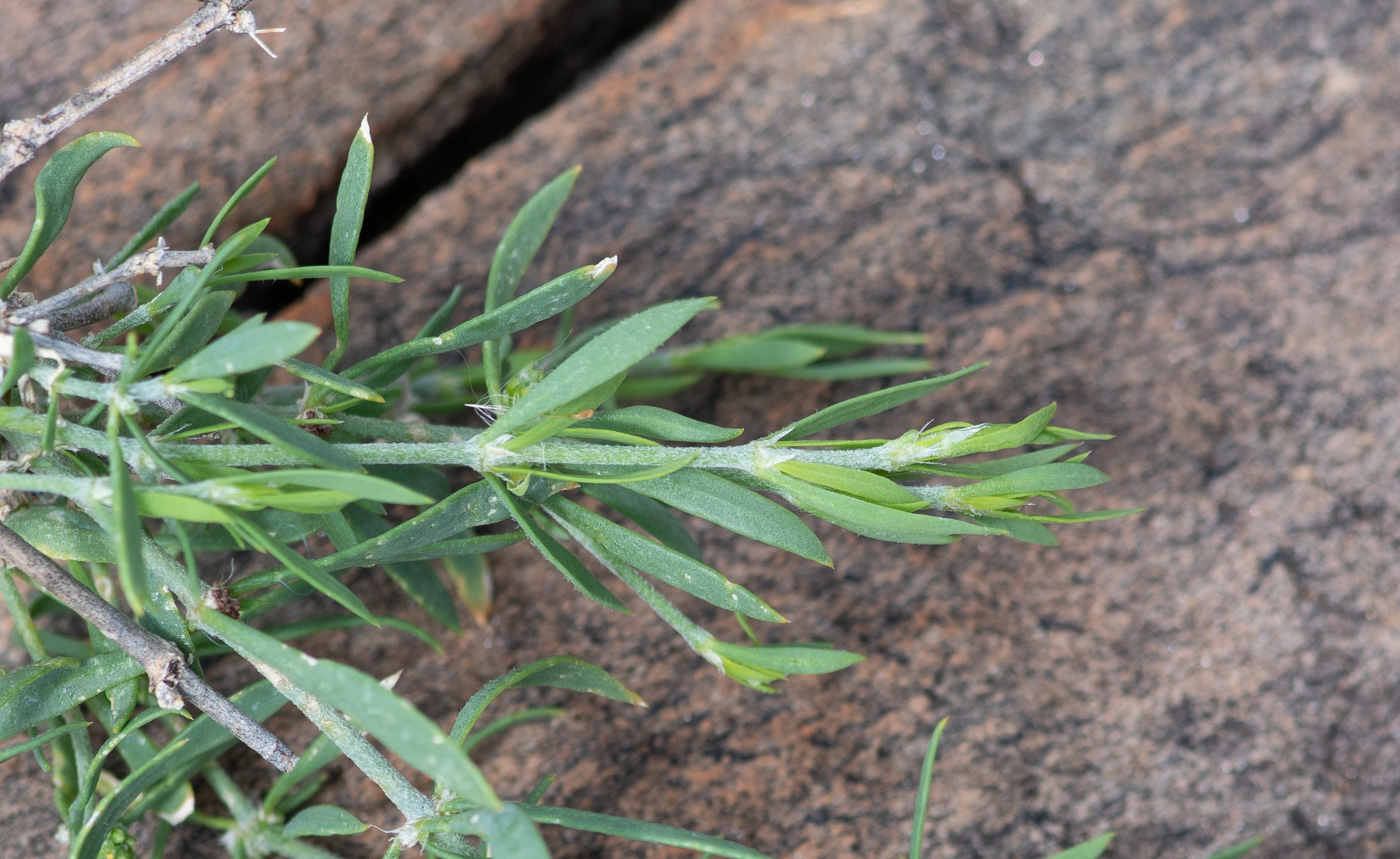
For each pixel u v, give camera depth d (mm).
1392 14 421
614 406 376
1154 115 410
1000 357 390
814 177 404
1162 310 394
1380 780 367
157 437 307
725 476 317
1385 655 372
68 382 296
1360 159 406
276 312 395
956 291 396
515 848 297
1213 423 385
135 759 330
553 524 334
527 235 332
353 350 386
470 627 368
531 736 362
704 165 404
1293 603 374
